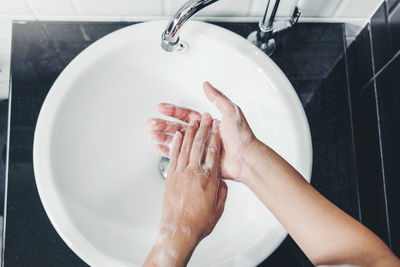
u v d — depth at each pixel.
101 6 0.58
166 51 0.52
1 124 0.70
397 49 0.55
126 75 0.57
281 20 0.58
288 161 0.51
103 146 0.56
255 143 0.48
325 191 0.55
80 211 0.48
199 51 0.56
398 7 0.54
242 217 0.54
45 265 0.49
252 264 0.44
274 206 0.43
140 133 0.60
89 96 0.54
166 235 0.43
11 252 0.49
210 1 0.43
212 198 0.47
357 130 0.66
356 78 0.70
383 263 0.36
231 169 0.49
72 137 0.52
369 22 0.64
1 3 0.56
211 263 0.45
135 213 0.54
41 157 0.47
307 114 0.59
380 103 0.61
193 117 0.54
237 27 0.62
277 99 0.53
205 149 0.50
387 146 0.59
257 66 0.53
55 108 0.49
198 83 0.61
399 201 0.56
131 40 0.53
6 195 0.52
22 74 0.58
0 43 0.65
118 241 0.49
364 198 0.60
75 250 0.43
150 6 0.59
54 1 0.56
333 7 0.61
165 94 0.61
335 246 0.38
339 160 0.57
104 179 0.54
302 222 0.40
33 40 0.59
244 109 0.59
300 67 0.61
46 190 0.45
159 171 0.61
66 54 0.59
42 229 0.50
